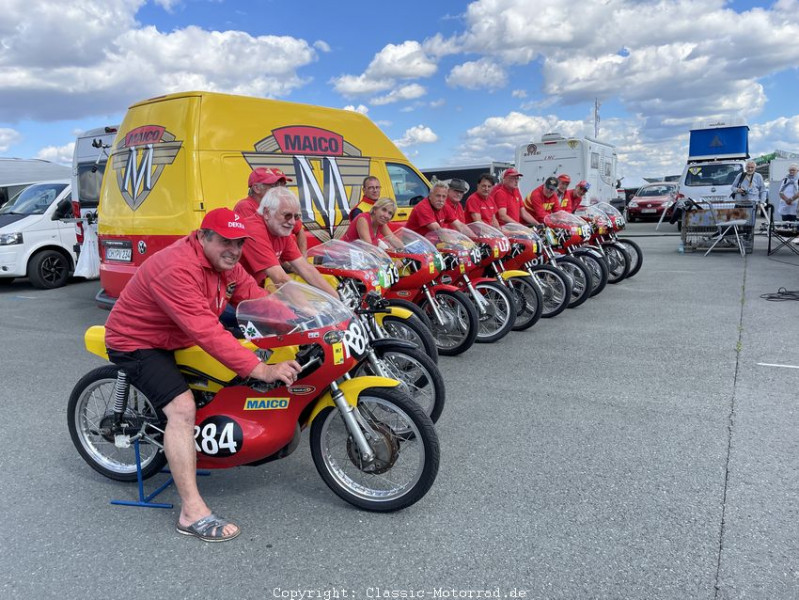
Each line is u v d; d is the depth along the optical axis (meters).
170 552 3.14
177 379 3.29
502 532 3.22
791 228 13.79
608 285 10.45
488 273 7.27
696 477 3.72
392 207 5.91
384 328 5.05
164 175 6.12
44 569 3.01
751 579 2.79
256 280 4.25
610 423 4.57
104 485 3.86
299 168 6.84
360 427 3.39
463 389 5.41
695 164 18.95
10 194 15.98
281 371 3.08
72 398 3.83
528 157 17.92
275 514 3.47
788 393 5.04
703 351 6.30
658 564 2.92
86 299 10.41
